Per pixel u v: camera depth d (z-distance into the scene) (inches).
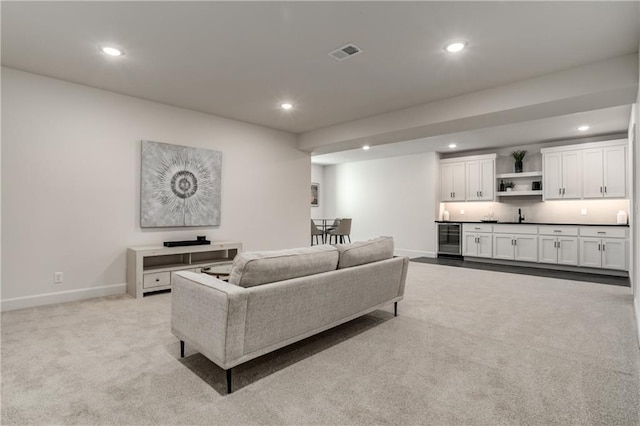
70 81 143.9
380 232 348.5
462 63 125.3
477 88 149.3
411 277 207.6
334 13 94.6
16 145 132.6
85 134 148.8
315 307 94.7
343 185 382.9
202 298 81.0
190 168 181.0
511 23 98.7
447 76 136.8
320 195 398.6
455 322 123.6
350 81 142.8
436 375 84.0
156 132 170.4
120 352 95.4
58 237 142.6
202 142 187.6
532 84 137.5
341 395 74.8
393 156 335.6
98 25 101.1
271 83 145.7
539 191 258.8
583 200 243.8
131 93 158.4
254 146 212.2
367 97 161.6
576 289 176.9
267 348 83.8
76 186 146.6
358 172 368.8
